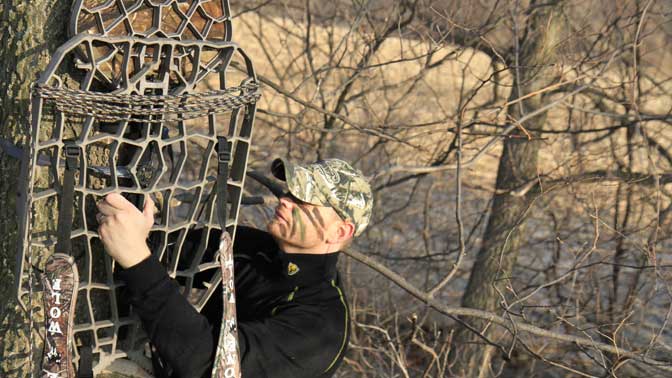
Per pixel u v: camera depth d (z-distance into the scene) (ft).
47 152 7.96
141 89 7.46
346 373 21.08
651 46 25.07
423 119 25.35
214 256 8.86
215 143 7.85
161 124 7.57
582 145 22.33
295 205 8.94
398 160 23.63
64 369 7.34
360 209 9.11
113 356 8.11
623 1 22.03
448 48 20.93
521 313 15.02
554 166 25.04
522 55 20.29
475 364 21.17
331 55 20.26
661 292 19.80
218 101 7.71
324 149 21.29
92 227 8.16
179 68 7.79
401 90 24.95
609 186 20.79
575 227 22.62
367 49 21.62
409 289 15.35
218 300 9.37
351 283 22.43
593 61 18.71
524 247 23.48
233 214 8.20
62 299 7.29
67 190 7.15
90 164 8.02
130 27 7.35
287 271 8.98
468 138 22.53
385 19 19.88
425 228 23.47
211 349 7.70
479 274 22.36
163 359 7.75
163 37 7.54
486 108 19.43
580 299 20.34
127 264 7.48
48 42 7.97
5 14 8.11
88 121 7.20
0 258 8.65
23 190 7.25
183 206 22.75
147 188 7.63
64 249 7.27
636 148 24.20
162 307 7.50
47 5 7.96
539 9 19.99
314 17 24.35
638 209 23.73
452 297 26.03
